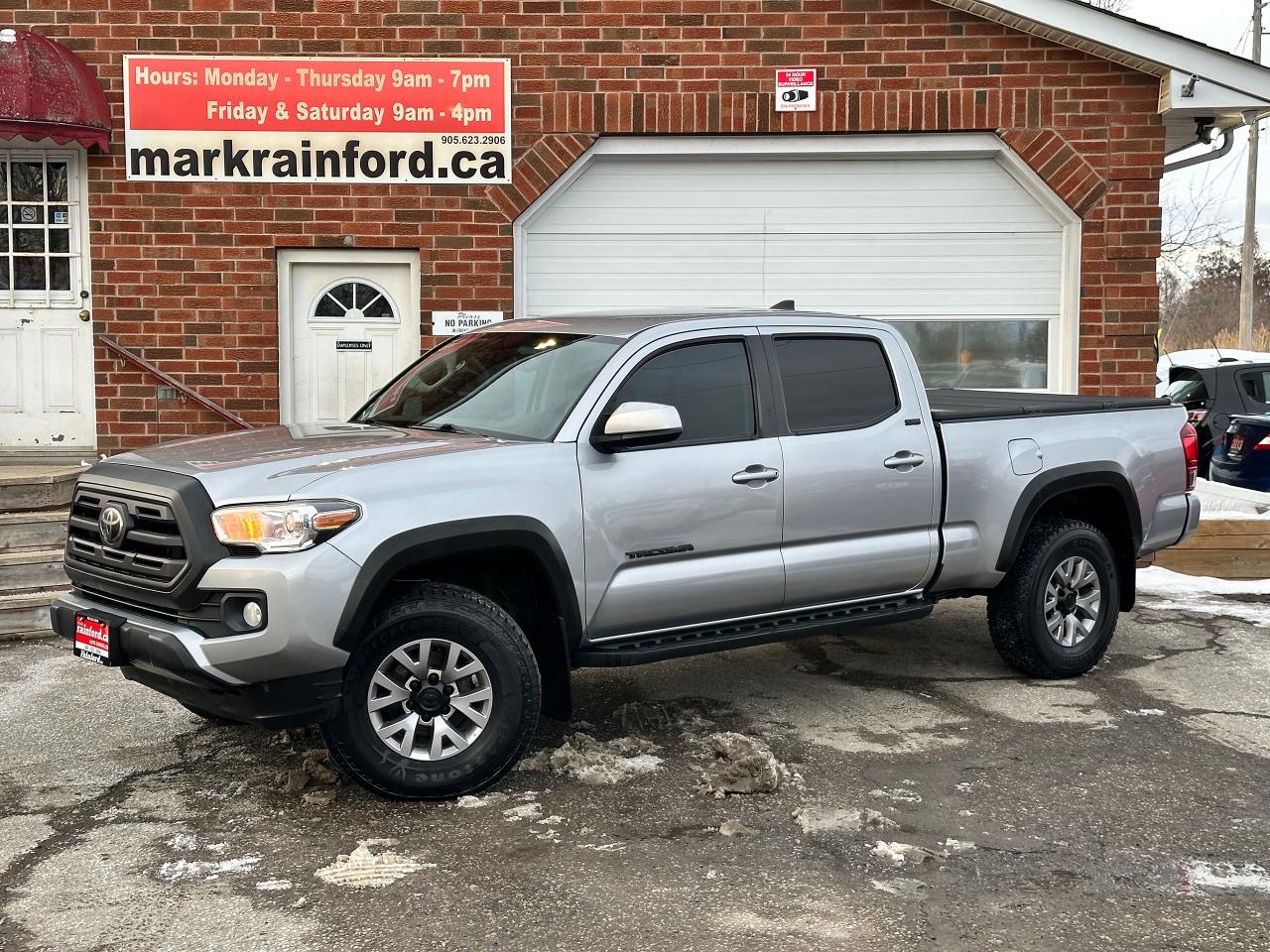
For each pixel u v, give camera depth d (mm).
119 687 6266
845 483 5633
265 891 3922
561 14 9781
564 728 5633
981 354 10312
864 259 10242
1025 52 9852
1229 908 3842
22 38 9047
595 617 5004
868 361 5922
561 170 9867
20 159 9719
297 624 4246
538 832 4402
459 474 4656
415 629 4551
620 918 3738
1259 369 13438
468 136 9812
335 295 10008
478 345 5977
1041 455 6297
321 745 5336
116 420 9844
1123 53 9547
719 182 10164
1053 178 9938
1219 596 8648
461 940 3600
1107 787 4898
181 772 5043
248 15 9641
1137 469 6652
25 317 9828
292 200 9758
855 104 9898
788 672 6656
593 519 4930
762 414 5484
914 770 5090
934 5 9844
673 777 4965
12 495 7723
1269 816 4613
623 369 5172
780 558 5473
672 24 9820
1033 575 6301
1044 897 3908
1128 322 10055
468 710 4680
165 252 9750
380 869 4082
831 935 3637
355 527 4387
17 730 5586
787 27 9852
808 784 4906
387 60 9719
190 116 9664
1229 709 5988
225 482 4449
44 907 3801
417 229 9844
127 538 4609
